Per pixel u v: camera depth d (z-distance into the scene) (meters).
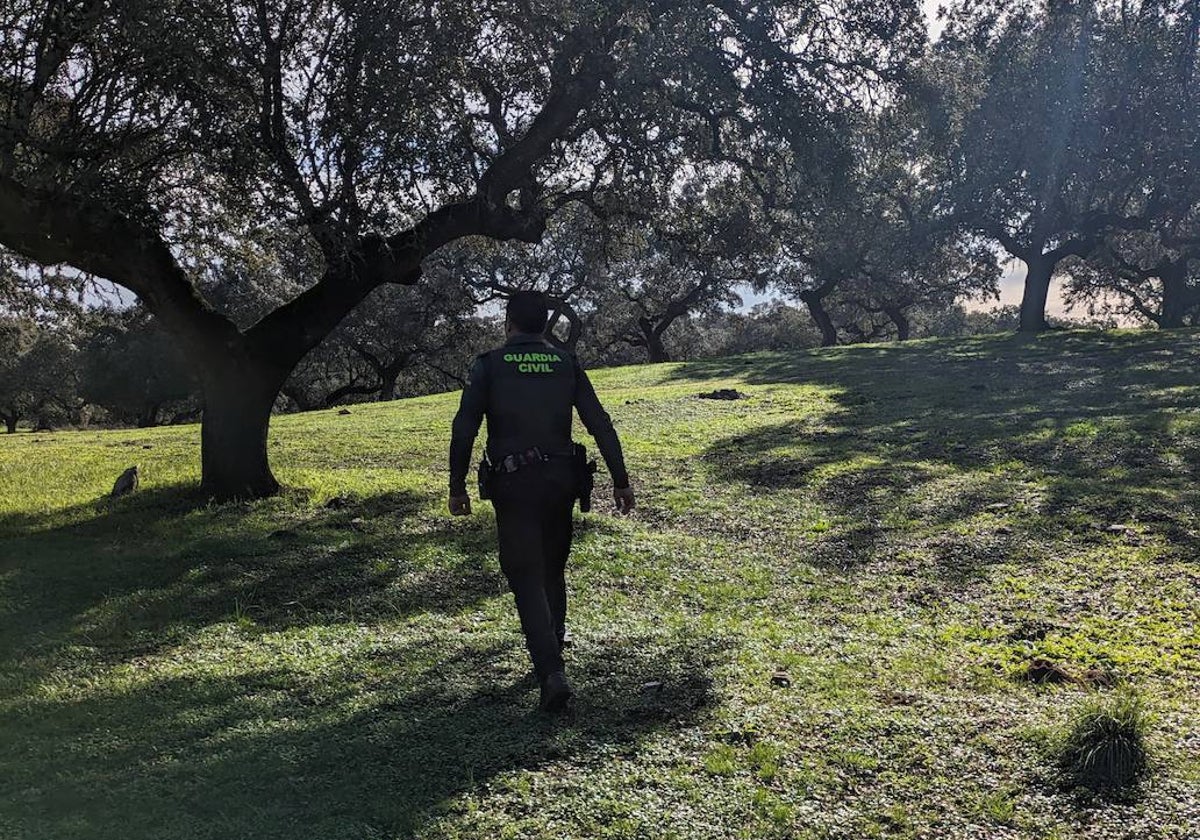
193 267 12.05
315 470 12.24
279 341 9.84
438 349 44.34
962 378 17.61
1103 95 22.83
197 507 9.54
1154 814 2.96
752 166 11.59
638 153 10.82
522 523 3.98
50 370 50.56
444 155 8.85
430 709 4.00
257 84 9.02
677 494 9.55
